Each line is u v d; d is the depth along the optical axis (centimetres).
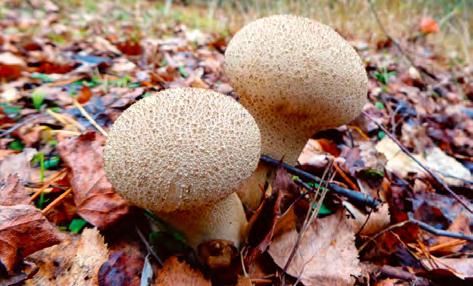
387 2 47
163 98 11
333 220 14
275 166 15
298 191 15
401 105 31
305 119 14
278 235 14
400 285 14
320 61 13
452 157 27
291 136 15
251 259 13
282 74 13
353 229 15
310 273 13
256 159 12
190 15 67
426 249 16
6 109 21
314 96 13
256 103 14
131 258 13
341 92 14
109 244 13
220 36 44
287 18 14
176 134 11
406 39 47
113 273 12
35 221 11
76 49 34
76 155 15
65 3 58
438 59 48
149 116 11
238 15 51
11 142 18
